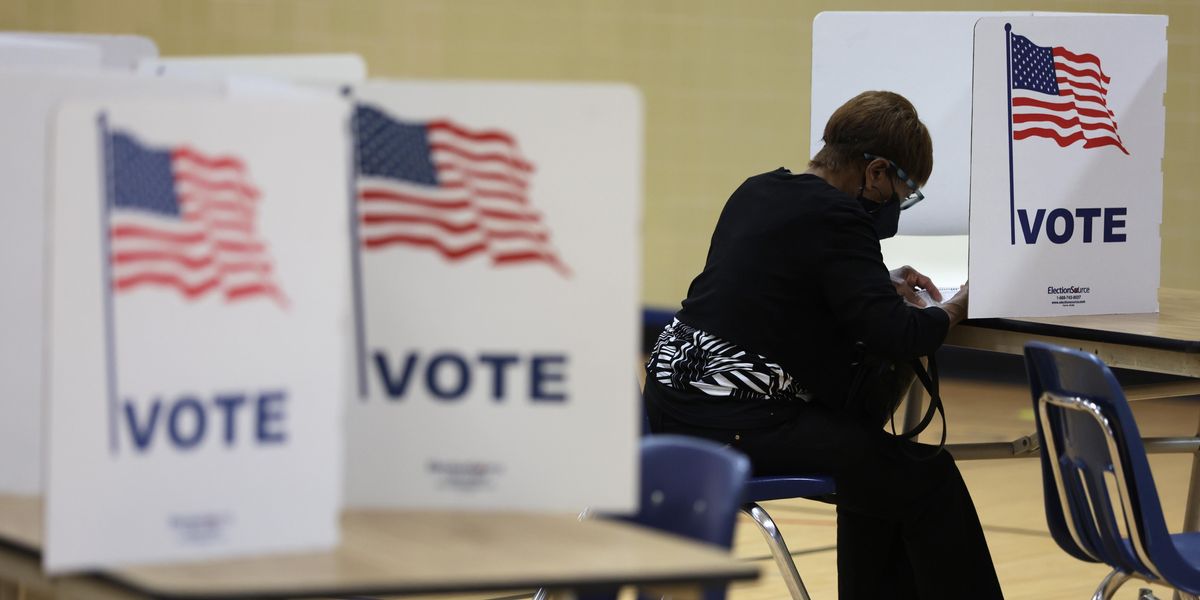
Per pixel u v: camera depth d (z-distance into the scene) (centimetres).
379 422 423
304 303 387
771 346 767
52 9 1792
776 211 779
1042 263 827
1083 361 632
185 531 376
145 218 374
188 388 377
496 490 422
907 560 834
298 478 386
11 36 608
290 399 386
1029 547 1235
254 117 383
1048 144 818
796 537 1269
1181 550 679
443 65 2012
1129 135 836
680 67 2088
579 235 417
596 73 2073
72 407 366
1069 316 839
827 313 773
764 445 764
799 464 766
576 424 420
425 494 424
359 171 421
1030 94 811
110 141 371
